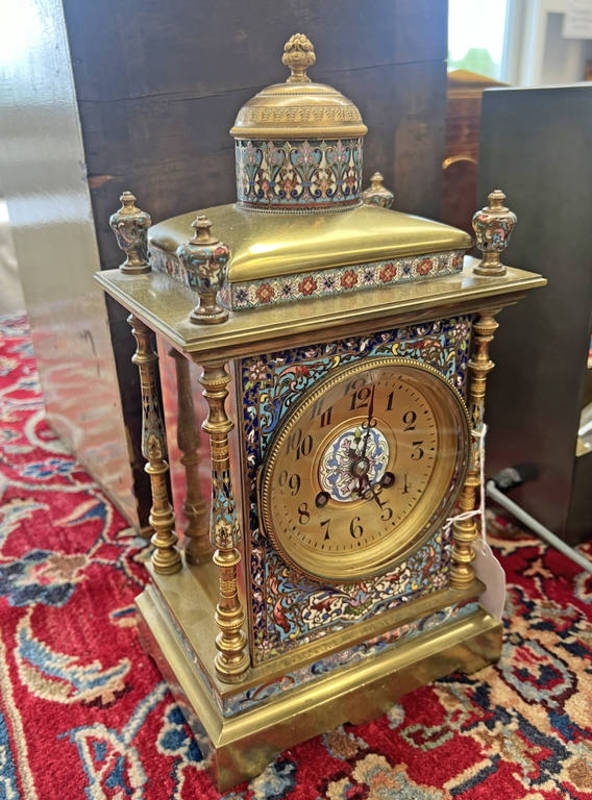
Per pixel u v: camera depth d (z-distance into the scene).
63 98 1.36
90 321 1.58
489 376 1.67
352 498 1.08
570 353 1.45
